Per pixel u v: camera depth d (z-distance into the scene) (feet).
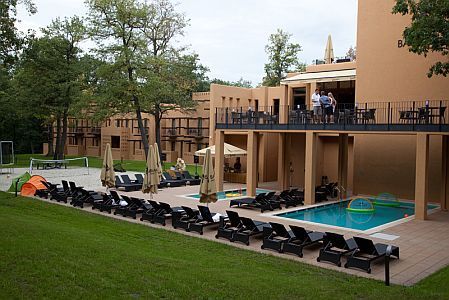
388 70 76.07
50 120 168.35
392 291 27.61
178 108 146.41
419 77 72.64
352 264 34.09
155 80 118.11
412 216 59.88
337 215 61.52
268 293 25.40
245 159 107.86
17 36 99.55
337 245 36.40
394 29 75.20
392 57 75.61
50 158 168.96
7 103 157.38
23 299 22.06
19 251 30.07
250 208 62.95
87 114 147.23
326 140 93.25
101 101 120.67
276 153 107.96
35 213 55.67
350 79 81.15
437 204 71.31
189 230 47.03
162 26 137.08
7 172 113.60
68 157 190.08
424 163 57.47
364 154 79.51
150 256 32.99
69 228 44.27
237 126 77.71
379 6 77.05
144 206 53.93
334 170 92.53
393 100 75.56
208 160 51.80
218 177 80.89
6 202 62.59
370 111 64.39
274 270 33.09
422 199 57.16
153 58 119.65
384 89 76.59
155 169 59.11
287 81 89.97
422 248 41.50
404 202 72.69
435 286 29.60
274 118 73.67
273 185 95.91
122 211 55.36
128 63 119.44
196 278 27.40
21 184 77.97
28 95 141.38
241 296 24.48
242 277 28.91
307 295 25.63
